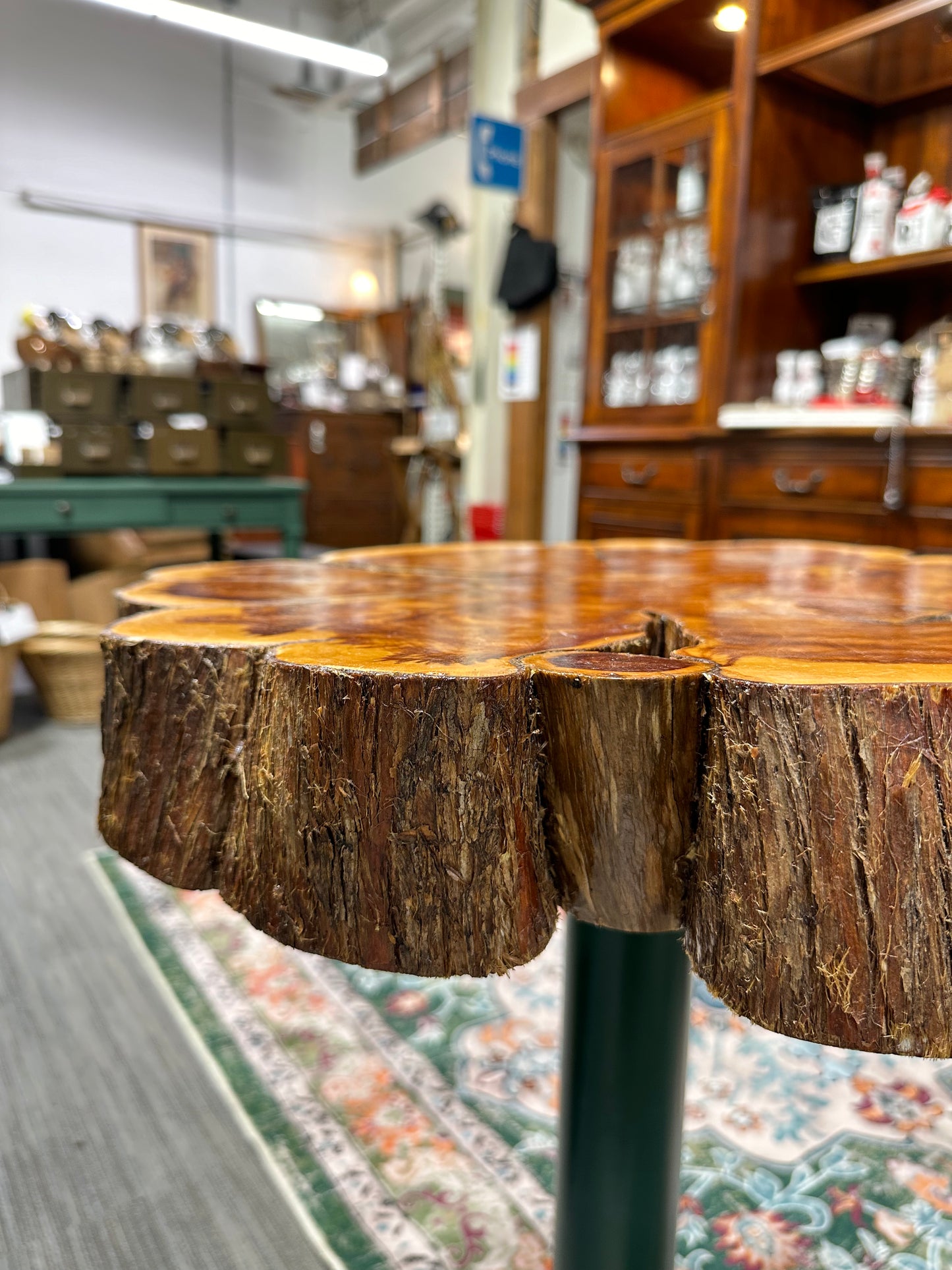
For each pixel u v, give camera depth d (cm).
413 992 149
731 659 67
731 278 250
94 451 319
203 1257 98
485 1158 112
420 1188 107
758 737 59
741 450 250
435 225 521
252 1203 105
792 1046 137
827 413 222
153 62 658
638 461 282
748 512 249
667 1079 78
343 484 642
